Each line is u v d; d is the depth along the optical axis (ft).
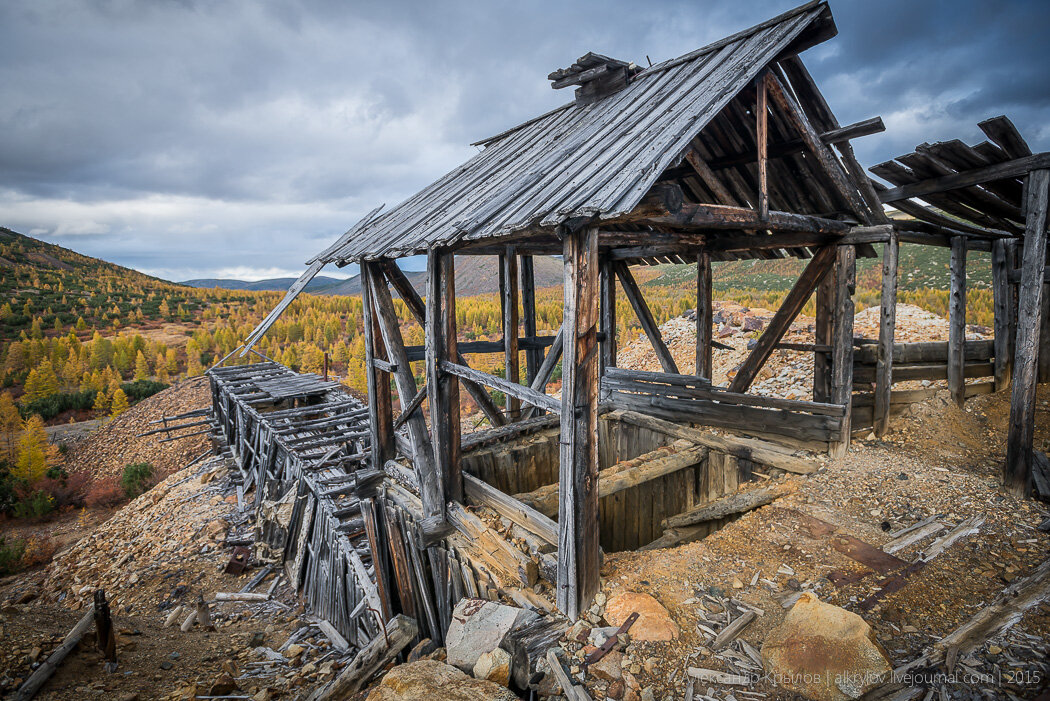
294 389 55.88
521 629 11.72
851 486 17.44
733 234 22.72
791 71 15.88
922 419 22.24
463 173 23.00
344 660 20.22
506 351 30.76
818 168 19.34
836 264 19.54
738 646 10.61
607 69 19.94
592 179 12.23
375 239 20.71
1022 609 10.53
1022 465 15.66
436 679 10.57
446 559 17.20
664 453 21.80
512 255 29.12
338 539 25.90
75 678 15.28
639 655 10.55
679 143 11.64
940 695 8.63
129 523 46.16
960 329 23.81
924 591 11.76
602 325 29.66
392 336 21.54
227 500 43.45
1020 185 16.33
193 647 21.07
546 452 23.98
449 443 18.86
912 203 19.12
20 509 78.84
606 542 21.06
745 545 14.70
